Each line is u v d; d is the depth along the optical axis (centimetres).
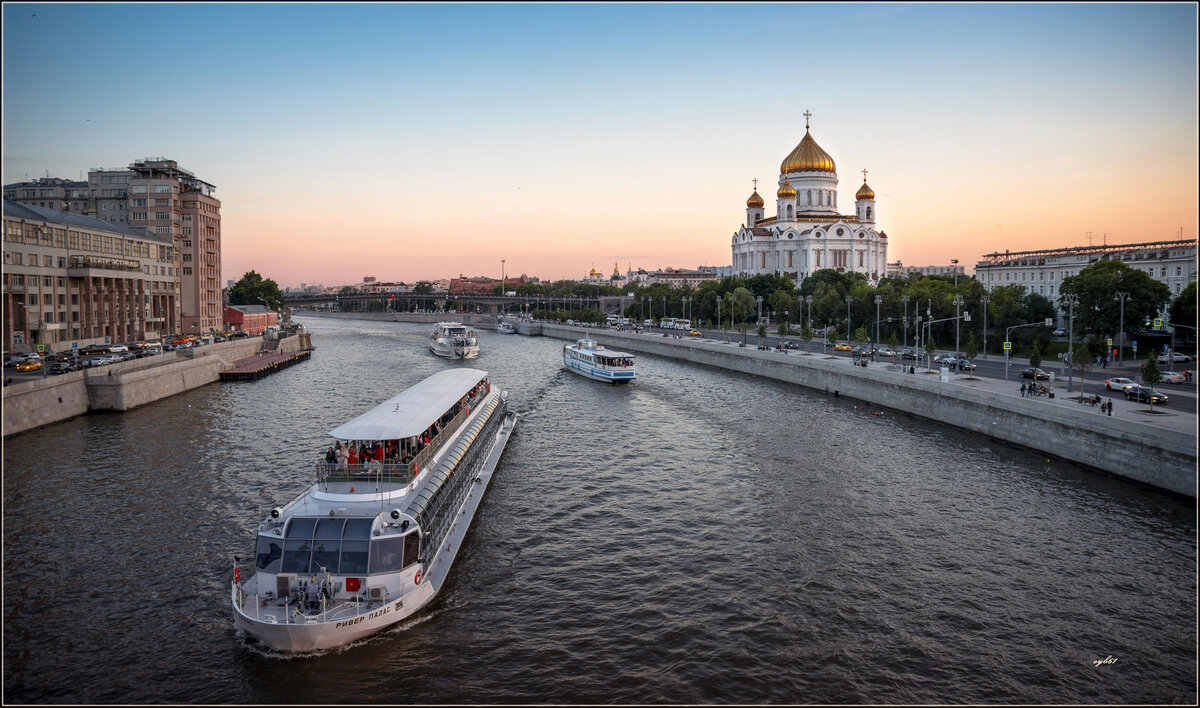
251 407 9575
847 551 4506
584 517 5128
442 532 4312
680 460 6719
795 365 12100
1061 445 6775
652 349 18125
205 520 4956
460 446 5300
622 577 4134
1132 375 9925
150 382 9925
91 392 9094
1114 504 5409
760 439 7631
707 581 4081
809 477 6122
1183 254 16900
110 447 7081
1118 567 4291
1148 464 5847
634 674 3181
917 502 5450
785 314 19862
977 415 7956
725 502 5447
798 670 3219
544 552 4491
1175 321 12212
